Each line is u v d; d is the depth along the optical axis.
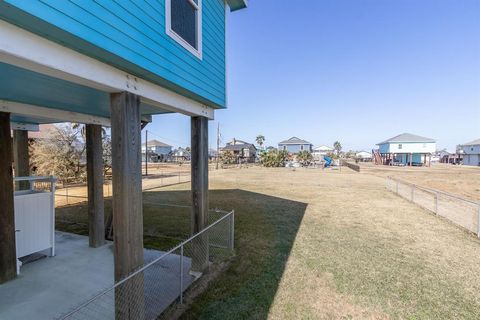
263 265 4.38
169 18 2.76
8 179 3.71
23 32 1.60
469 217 7.73
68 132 15.85
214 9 4.06
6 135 3.64
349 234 6.14
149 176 21.28
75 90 3.01
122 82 2.38
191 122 4.10
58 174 14.98
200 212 4.05
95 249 4.95
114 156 2.41
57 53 1.80
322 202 10.05
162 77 2.63
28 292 3.45
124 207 2.39
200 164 4.07
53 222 4.64
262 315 3.05
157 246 5.27
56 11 1.58
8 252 3.72
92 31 1.83
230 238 5.07
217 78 4.13
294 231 6.34
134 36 2.24
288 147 56.97
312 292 3.58
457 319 3.04
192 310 3.10
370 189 13.65
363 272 4.20
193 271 4.02
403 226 6.85
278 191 12.88
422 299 3.45
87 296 3.37
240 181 17.33
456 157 47.97
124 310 2.44
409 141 39.78
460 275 4.12
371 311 3.18
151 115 5.13
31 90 2.98
